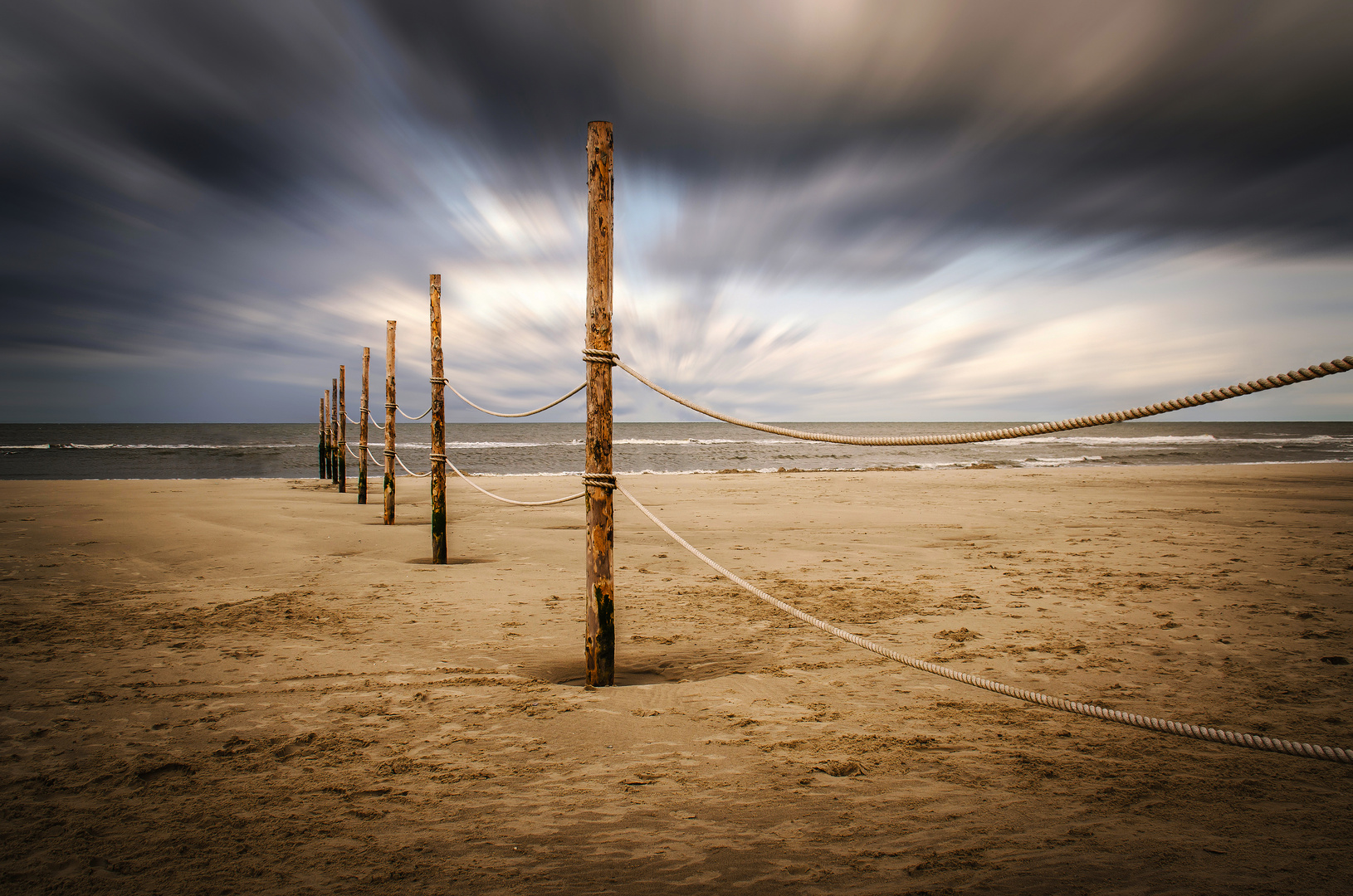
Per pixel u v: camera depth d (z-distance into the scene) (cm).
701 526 1130
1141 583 666
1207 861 217
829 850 225
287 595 645
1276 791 268
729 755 305
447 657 461
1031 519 1196
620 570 774
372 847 230
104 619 554
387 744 318
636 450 5184
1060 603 594
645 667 444
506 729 336
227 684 404
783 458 4356
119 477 2759
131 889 206
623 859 220
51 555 835
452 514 1354
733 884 205
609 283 402
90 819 250
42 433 10581
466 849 228
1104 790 270
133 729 336
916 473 2505
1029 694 258
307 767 294
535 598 640
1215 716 347
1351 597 602
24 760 301
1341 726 333
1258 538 950
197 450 4950
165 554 852
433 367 834
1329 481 1920
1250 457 3891
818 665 442
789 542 962
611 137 400
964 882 205
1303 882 205
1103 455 4309
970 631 511
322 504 1488
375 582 709
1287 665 428
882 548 901
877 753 306
